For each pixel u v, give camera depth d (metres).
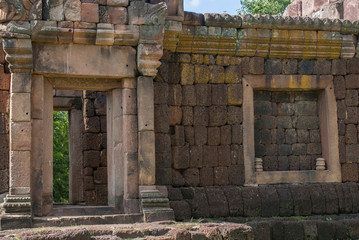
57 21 10.59
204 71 12.30
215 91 12.33
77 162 15.79
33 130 10.58
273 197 12.16
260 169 12.45
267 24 12.30
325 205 12.45
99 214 11.05
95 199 14.16
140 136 11.00
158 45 11.03
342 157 12.87
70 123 15.97
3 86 10.67
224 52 12.41
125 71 11.10
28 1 10.50
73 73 10.81
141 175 10.91
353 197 12.64
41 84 10.73
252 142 12.41
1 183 10.45
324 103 12.97
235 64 12.50
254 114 12.79
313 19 12.49
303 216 12.27
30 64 10.41
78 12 10.71
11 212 9.91
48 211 10.72
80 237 8.61
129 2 11.05
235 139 12.32
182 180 11.97
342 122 12.95
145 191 10.80
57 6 10.63
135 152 11.05
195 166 12.08
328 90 12.94
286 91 13.05
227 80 12.42
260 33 12.35
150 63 11.02
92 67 10.93
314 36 12.63
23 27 10.35
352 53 13.02
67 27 10.60
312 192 12.45
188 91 12.17
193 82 12.25
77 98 15.80
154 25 10.99
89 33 10.72
